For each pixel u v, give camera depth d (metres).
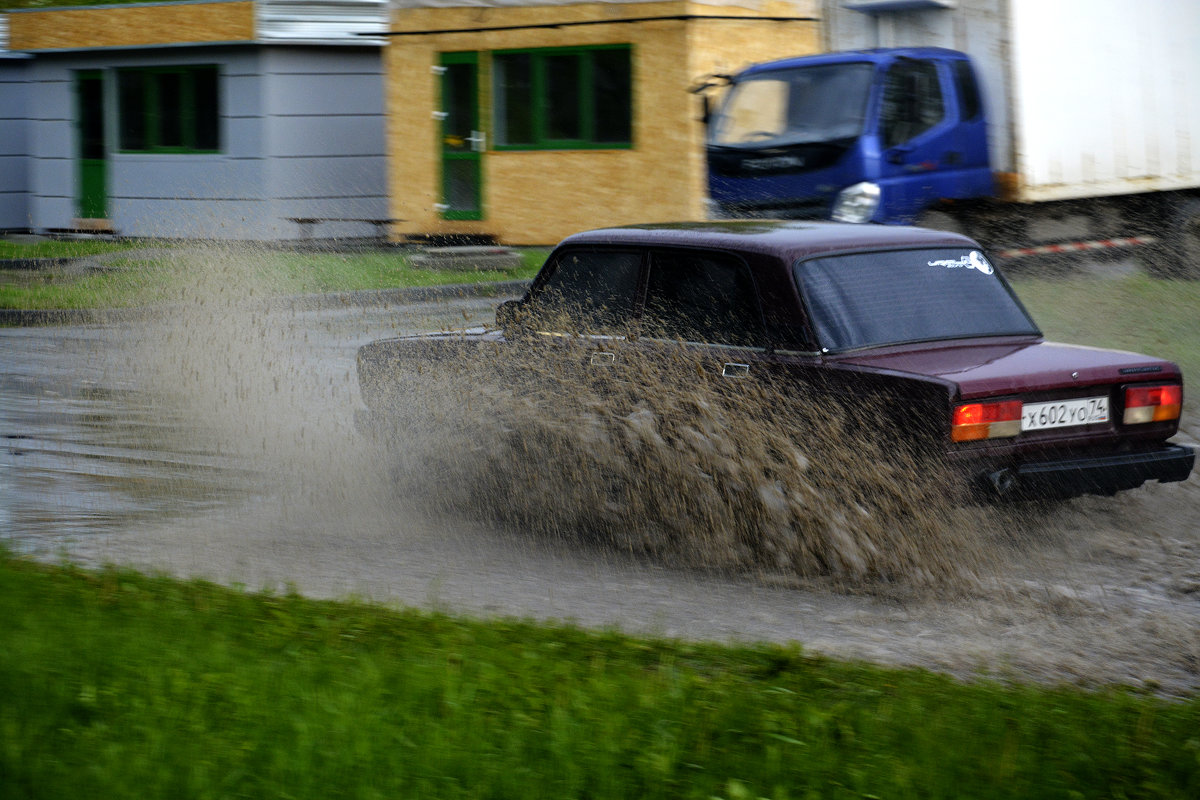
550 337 10.69
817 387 9.22
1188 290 22.27
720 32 30.03
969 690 6.67
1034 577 9.03
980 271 10.54
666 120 30.06
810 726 6.07
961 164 22.08
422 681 6.52
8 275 26.78
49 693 6.28
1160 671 7.31
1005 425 8.97
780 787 5.49
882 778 5.57
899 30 23.34
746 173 22.22
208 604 7.92
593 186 31.20
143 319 21.88
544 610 8.41
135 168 36.69
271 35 33.78
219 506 10.94
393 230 33.25
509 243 32.34
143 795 5.28
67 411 14.76
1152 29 24.30
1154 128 24.47
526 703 6.32
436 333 11.80
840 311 9.54
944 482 8.80
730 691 6.53
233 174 35.16
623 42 30.23
